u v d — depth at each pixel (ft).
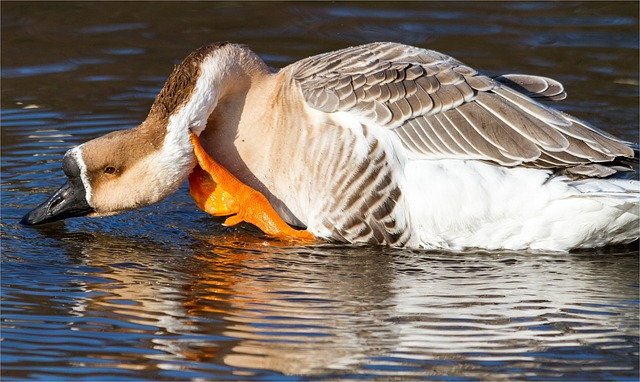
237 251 42.78
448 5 72.49
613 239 42.14
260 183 44.09
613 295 38.29
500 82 43.98
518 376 32.37
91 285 39.40
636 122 55.98
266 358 33.58
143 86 61.05
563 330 35.42
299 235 43.70
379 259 41.70
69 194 44.27
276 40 66.59
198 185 45.11
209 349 34.22
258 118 43.86
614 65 63.26
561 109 57.62
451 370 32.73
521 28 68.69
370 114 41.24
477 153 40.63
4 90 60.34
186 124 43.21
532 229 40.98
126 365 33.27
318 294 38.45
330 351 34.01
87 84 61.31
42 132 55.26
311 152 42.16
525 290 38.73
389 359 33.42
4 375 32.68
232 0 73.36
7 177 49.88
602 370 32.76
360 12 71.15
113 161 43.34
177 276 40.22
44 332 35.50
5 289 38.96
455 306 37.35
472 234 41.32
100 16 70.69
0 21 69.36
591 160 40.70
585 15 70.64
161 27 68.95
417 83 41.81
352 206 41.93
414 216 41.37
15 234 44.47
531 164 40.73
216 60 43.55
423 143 40.91
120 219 46.68
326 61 43.98
